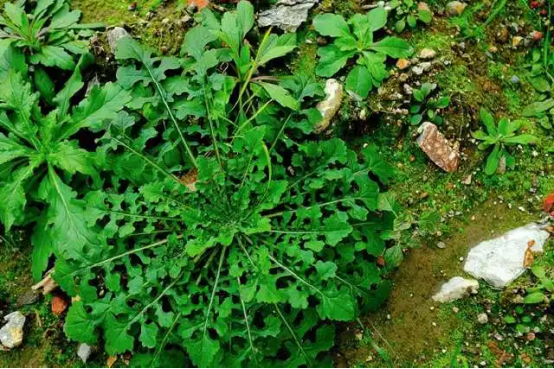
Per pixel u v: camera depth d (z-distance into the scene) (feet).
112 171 1.80
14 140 1.79
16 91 1.77
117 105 1.78
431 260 1.83
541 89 2.02
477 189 1.91
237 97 1.90
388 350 1.72
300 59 1.93
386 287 1.72
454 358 1.66
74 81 1.82
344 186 1.76
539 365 1.69
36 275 1.73
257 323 1.72
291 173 1.86
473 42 2.03
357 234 1.75
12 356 1.69
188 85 1.84
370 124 1.91
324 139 1.87
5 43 1.81
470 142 1.93
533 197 1.91
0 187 1.72
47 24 1.94
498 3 2.08
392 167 1.81
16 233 1.82
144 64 1.83
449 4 2.05
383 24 1.93
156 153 1.84
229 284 1.73
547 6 2.10
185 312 1.65
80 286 1.66
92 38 1.91
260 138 1.71
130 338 1.63
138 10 1.98
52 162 1.75
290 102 1.79
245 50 1.85
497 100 1.99
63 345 1.71
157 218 1.73
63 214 1.72
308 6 1.97
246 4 1.89
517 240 1.81
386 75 1.89
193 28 1.86
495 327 1.74
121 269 1.77
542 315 1.74
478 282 1.79
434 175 1.90
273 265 1.71
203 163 1.73
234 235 1.77
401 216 1.85
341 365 1.71
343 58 1.90
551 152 1.96
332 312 1.63
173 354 1.64
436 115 1.90
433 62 1.94
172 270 1.68
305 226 1.72
